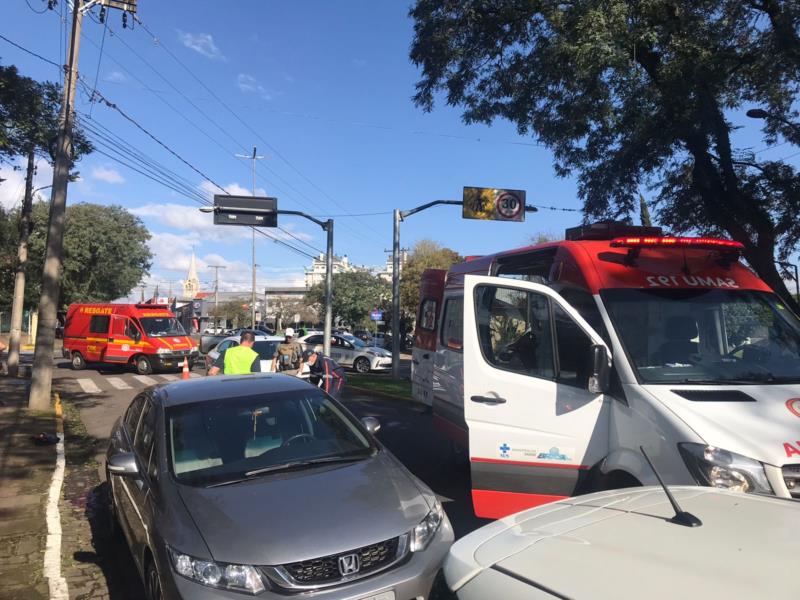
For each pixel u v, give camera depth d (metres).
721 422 3.70
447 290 6.86
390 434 10.26
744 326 4.65
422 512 3.84
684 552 1.97
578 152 13.55
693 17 10.73
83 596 4.55
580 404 4.42
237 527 3.47
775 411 3.79
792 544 2.00
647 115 11.39
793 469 3.40
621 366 4.29
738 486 3.39
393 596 3.37
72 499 7.03
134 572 4.98
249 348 9.44
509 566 2.08
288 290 104.25
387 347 39.66
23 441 9.91
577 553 2.07
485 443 4.74
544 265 6.13
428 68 13.80
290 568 3.28
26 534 5.81
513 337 4.95
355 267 65.50
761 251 12.43
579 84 11.70
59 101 11.91
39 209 43.09
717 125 11.58
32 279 41.34
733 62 11.23
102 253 45.56
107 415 13.34
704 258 5.09
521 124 13.75
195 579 3.26
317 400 5.05
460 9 13.04
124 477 4.61
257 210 17.12
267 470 4.14
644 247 4.89
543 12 11.97
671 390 4.04
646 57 11.62
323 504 3.73
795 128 12.27
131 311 22.86
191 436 4.43
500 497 4.70
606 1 10.43
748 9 11.06
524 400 4.64
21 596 4.50
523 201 18.28
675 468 3.69
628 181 13.09
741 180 12.91
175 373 22.88
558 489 4.47
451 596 2.16
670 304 4.64
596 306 4.66
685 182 13.45
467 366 4.87
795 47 10.32
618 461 4.11
